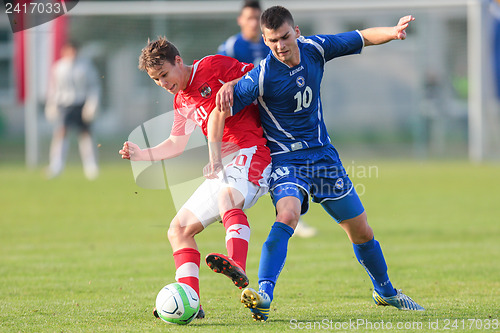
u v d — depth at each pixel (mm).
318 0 64375
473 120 58719
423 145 65750
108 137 65500
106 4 54719
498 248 23266
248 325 13109
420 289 17062
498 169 53438
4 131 80375
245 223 13391
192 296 13117
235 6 53094
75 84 49312
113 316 14102
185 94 14367
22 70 58062
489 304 14992
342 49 14188
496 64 56594
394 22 67562
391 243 24609
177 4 53250
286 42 13172
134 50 62469
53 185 44781
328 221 31234
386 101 67688
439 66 64062
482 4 54938
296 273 19609
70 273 19594
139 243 25172
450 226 28422
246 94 13742
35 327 13055
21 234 27062
